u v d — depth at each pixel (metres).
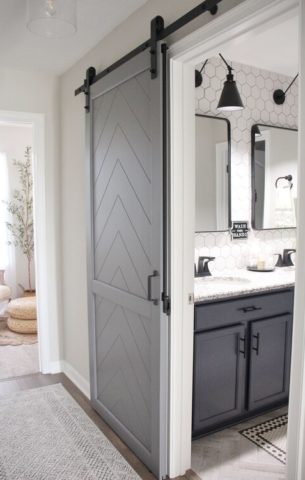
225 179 2.85
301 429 1.21
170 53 1.76
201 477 1.98
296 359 1.22
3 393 2.86
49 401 2.75
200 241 2.77
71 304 3.05
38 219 3.09
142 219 1.96
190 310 1.94
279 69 2.96
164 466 1.94
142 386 2.06
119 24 2.18
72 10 1.65
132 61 1.96
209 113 2.75
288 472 1.26
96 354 2.56
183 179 1.84
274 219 3.13
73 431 2.38
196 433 2.24
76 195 2.85
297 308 1.21
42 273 3.14
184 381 1.95
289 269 3.07
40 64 2.79
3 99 2.87
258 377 2.40
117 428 2.32
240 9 1.38
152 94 1.81
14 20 2.11
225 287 2.31
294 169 3.23
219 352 2.22
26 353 3.67
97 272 2.47
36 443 2.25
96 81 2.37
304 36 1.16
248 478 1.98
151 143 1.85
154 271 1.86
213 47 1.59
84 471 2.02
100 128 2.35
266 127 3.03
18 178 5.11
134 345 2.11
